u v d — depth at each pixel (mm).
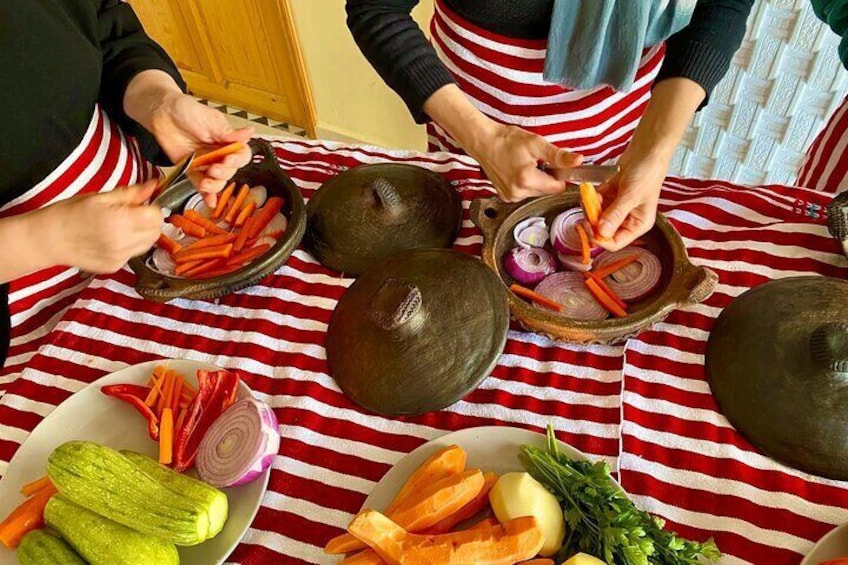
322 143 1073
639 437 700
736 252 827
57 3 836
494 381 759
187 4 2139
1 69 764
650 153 778
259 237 887
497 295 748
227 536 652
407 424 734
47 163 838
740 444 673
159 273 836
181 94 863
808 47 1229
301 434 737
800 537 619
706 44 822
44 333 902
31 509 655
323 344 811
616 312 757
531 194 786
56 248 673
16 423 785
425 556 580
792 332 679
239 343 826
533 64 976
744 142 1463
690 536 636
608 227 742
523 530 575
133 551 600
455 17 979
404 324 725
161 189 733
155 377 760
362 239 867
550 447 649
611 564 554
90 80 861
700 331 766
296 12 1914
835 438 629
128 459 656
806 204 863
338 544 622
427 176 926
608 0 816
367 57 912
